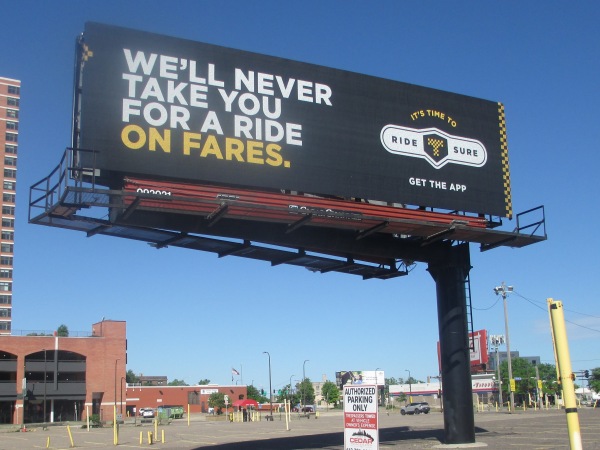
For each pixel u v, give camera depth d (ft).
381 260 85.20
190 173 63.93
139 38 64.69
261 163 67.46
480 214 79.77
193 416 367.04
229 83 67.72
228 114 66.90
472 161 80.53
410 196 75.20
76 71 63.41
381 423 168.66
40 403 311.47
